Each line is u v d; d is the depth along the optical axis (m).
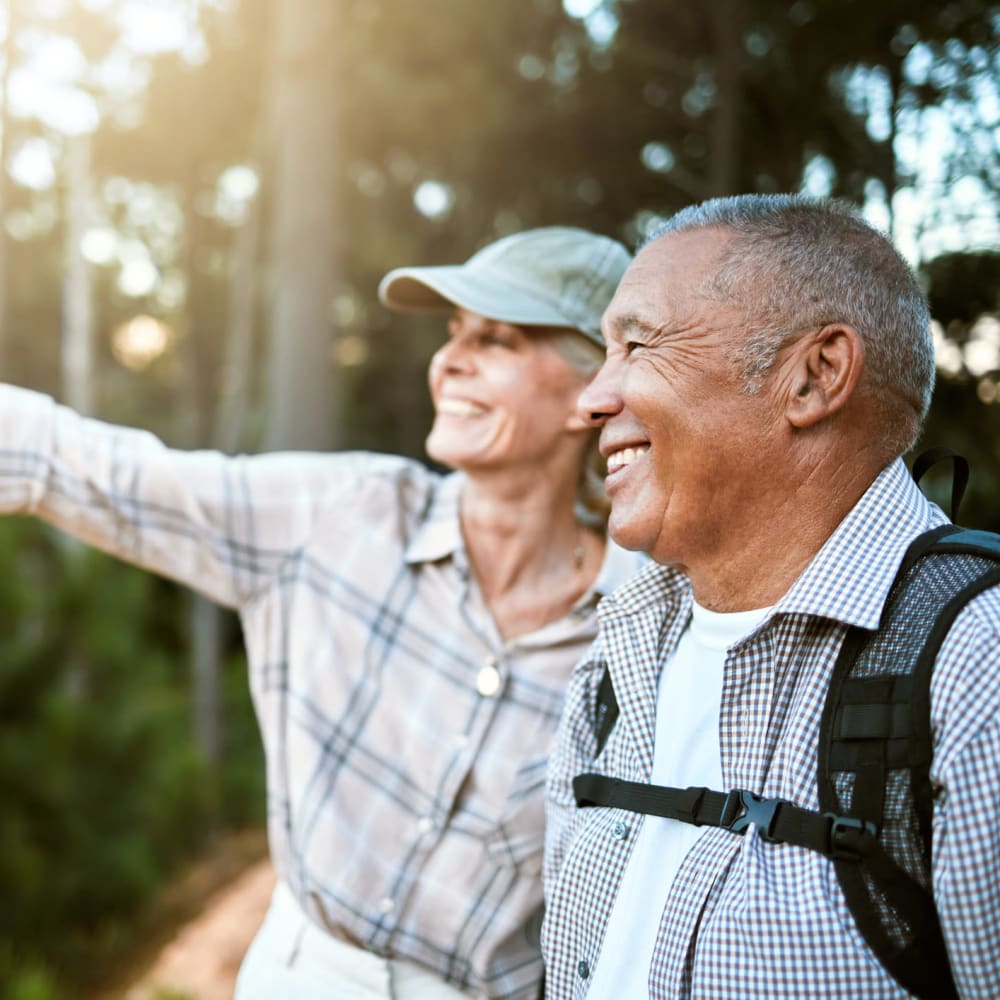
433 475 1.62
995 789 0.77
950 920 0.77
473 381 1.45
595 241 1.54
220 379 10.66
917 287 0.96
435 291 1.54
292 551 1.50
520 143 5.49
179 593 8.37
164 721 4.96
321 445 5.59
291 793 1.43
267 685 1.49
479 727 1.39
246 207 7.33
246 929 4.82
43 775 4.04
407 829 1.38
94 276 11.71
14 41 6.10
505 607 1.48
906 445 0.97
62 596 4.30
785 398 0.91
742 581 0.98
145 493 1.45
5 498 1.42
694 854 0.91
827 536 0.94
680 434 0.93
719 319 0.92
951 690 0.79
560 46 5.38
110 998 4.01
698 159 4.57
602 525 1.52
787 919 0.81
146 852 4.58
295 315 5.59
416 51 5.86
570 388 1.47
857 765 0.82
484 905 1.36
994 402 2.48
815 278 0.91
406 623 1.45
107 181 9.48
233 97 7.64
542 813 1.37
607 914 0.99
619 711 1.10
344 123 6.08
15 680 4.03
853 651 0.86
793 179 3.48
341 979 1.39
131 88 7.59
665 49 4.49
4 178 6.70
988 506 2.55
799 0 3.31
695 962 0.85
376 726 1.42
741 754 0.92
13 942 3.92
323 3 5.54
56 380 11.40
